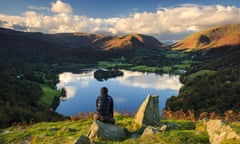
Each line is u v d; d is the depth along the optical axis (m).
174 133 9.84
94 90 133.25
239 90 77.69
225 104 67.62
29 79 140.38
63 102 103.44
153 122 11.57
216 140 8.55
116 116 15.87
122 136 10.37
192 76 147.75
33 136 12.43
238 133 7.92
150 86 144.00
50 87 131.38
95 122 10.55
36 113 45.19
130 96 117.56
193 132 10.19
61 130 12.30
